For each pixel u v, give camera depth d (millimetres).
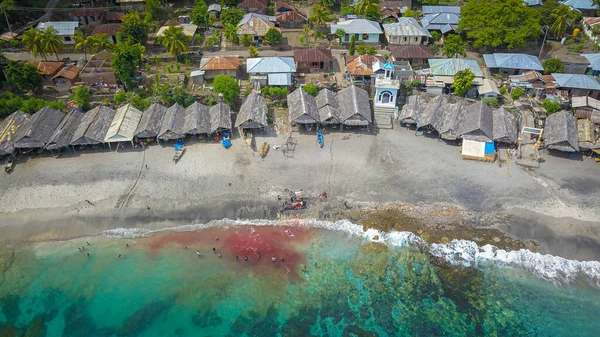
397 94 103688
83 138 86875
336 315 63844
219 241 74000
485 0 125688
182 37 113688
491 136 89000
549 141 87500
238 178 83812
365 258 70938
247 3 140875
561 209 76750
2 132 87938
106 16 135125
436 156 88625
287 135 94375
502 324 62156
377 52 121688
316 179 83938
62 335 61469
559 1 144000
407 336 61062
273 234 75000
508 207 77562
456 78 100062
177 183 82750
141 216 77500
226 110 96750
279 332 61594
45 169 84812
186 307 64938
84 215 77312
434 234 74000
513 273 68438
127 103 99875
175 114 93562
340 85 108438
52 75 107938
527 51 124625
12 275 69250
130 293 66688
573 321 62312
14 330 62125
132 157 87938
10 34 124438
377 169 85875
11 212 77500
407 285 67250
